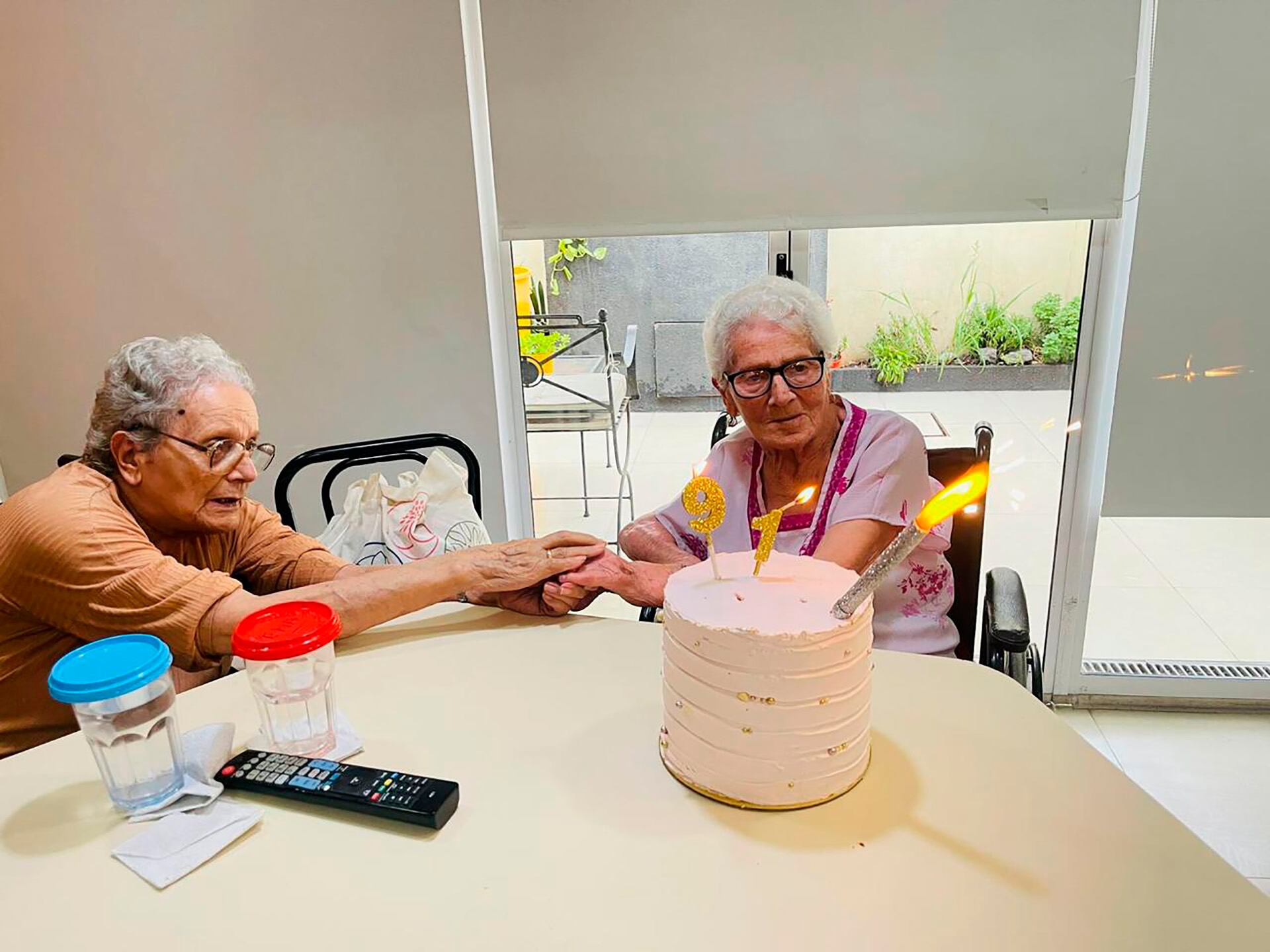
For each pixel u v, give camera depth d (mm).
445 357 2207
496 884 766
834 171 1953
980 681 1062
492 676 1108
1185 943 679
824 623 806
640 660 1142
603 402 2350
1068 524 2170
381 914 739
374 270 2154
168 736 872
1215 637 2350
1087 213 1910
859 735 857
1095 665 2305
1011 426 2182
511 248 2191
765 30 1877
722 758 840
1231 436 1982
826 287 2125
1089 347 2039
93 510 1146
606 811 852
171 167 2139
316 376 2256
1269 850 1782
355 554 1698
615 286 2223
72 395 2375
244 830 835
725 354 1433
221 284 2215
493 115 1997
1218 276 1880
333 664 981
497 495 2320
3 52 2092
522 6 1913
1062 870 756
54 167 2170
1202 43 1750
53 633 1200
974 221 1950
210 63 2049
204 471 1197
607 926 718
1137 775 2025
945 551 1527
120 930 730
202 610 1119
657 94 1943
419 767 929
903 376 2188
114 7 2037
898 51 1859
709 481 919
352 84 2023
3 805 882
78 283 2262
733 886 752
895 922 708
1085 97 1840
